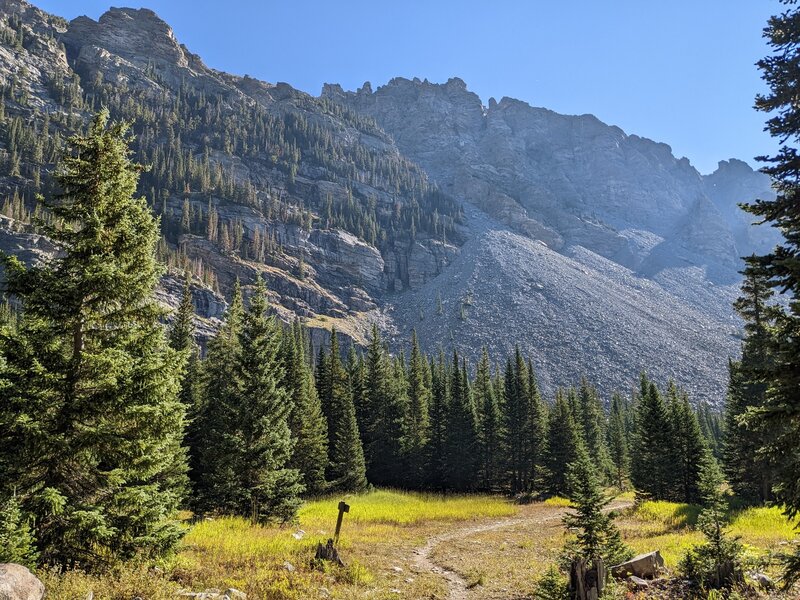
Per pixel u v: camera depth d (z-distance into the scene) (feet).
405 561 58.90
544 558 62.13
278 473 82.43
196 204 646.74
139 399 36.65
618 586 36.81
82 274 37.11
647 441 165.07
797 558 31.04
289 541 59.06
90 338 38.37
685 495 159.12
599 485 46.01
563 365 529.04
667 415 165.58
